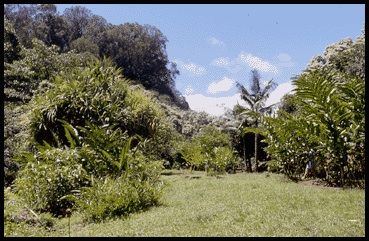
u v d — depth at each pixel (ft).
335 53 76.07
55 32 233.55
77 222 23.72
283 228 16.88
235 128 101.24
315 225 17.04
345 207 21.30
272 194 26.66
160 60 254.47
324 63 81.25
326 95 31.63
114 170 30.22
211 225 18.07
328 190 28.22
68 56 111.55
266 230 16.63
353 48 68.23
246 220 18.66
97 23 245.65
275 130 40.68
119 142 34.55
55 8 234.79
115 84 46.50
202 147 80.12
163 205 25.84
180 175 60.39
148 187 26.71
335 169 33.27
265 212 20.24
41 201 27.32
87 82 44.32
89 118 41.32
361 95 30.99
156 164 32.76
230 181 39.93
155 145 54.34
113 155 31.30
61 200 27.53
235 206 22.54
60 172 28.19
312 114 32.63
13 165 38.47
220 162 66.49
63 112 41.65
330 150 31.96
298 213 19.76
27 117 43.16
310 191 27.68
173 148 85.10
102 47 236.43
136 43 241.96
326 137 32.07
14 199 28.48
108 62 48.26
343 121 32.17
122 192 24.97
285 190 28.71
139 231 17.87
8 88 57.52
